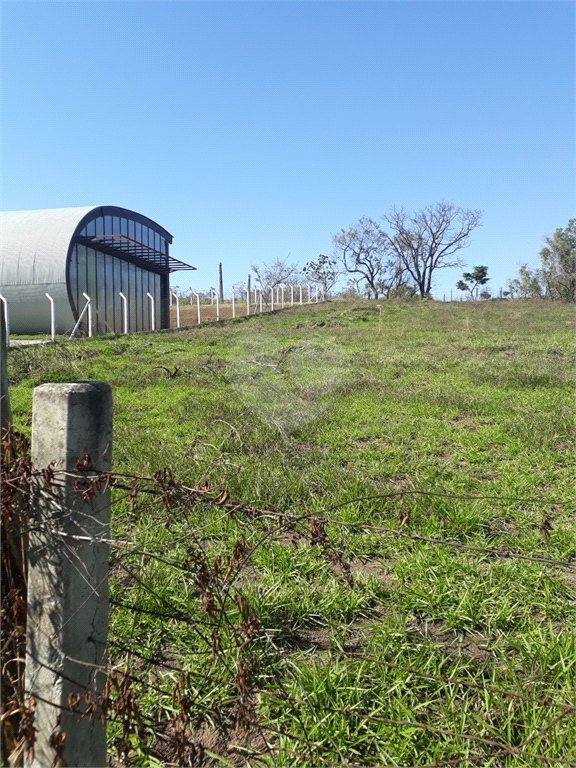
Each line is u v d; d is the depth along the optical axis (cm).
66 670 168
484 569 356
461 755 216
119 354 1506
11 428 180
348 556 379
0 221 2691
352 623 304
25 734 163
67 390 167
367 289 6519
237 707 221
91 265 2692
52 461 167
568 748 213
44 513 168
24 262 2456
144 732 227
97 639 175
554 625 303
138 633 282
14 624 179
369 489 473
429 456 596
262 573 347
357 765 213
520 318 2823
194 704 227
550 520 428
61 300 2470
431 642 289
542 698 239
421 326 2420
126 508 395
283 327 2505
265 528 359
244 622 215
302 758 214
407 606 318
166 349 1641
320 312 3334
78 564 168
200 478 469
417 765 213
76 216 2569
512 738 220
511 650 281
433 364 1221
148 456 543
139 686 245
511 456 591
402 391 909
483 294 6594
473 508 437
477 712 234
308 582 337
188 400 856
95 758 177
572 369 1105
